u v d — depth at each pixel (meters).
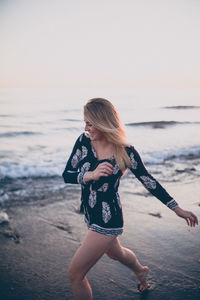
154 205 4.32
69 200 4.51
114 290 2.38
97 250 1.78
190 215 1.88
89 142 1.93
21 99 40.22
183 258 2.86
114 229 1.82
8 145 10.12
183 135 12.48
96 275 2.59
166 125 16.23
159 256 2.90
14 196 4.65
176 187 5.19
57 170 6.20
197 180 5.63
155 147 9.31
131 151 1.88
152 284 2.44
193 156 8.11
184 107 30.16
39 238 3.28
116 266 2.75
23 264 2.77
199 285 2.43
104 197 1.85
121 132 1.88
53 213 3.99
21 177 5.76
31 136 12.66
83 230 3.50
